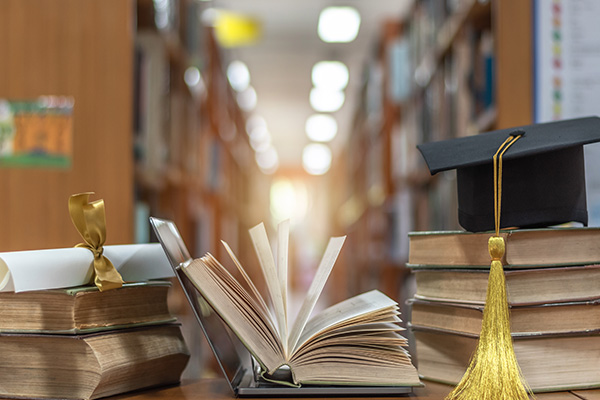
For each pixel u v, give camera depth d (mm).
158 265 1047
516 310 946
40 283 854
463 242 997
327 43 7254
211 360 3621
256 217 7930
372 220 5430
